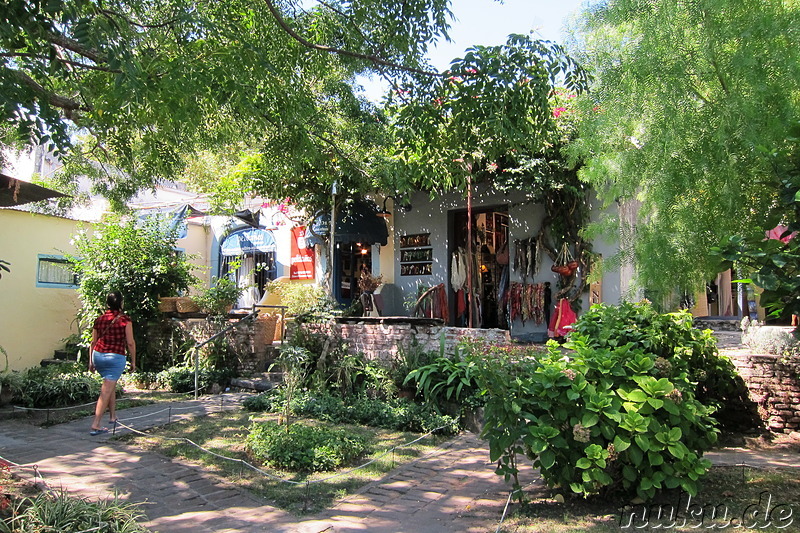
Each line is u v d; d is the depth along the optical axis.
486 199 11.87
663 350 6.04
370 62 7.29
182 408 8.27
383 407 7.54
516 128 5.96
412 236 12.98
